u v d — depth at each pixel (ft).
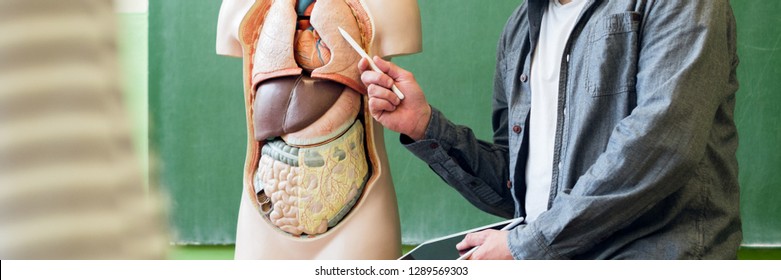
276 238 5.24
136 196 0.49
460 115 8.77
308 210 5.15
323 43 5.12
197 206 9.40
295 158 5.13
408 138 5.22
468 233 4.89
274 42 5.14
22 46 0.46
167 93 9.36
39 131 0.46
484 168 5.45
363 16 5.22
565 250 4.20
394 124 5.06
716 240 4.27
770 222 8.46
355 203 5.30
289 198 5.15
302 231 5.20
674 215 4.22
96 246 0.47
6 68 0.46
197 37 9.30
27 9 0.46
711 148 4.33
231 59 9.28
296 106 5.08
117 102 0.48
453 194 8.91
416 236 8.96
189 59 9.32
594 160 4.46
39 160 0.46
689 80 4.06
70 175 0.46
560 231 4.16
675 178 4.04
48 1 0.47
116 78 0.49
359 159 5.27
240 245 5.35
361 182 5.29
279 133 5.15
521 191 5.00
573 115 4.55
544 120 4.79
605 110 4.42
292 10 5.16
